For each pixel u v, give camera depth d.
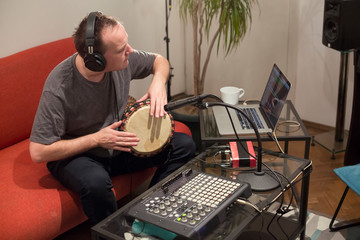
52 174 1.93
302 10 2.95
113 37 1.58
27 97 2.28
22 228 1.67
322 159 2.77
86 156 1.88
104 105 1.87
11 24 2.35
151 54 2.17
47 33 2.52
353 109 2.50
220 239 1.31
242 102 2.42
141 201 1.46
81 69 1.75
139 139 1.76
